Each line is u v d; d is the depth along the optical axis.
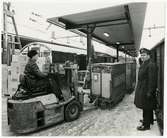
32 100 3.01
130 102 5.42
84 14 5.29
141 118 3.83
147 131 3.10
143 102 3.04
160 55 3.38
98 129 3.24
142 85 3.08
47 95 3.31
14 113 2.93
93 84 4.88
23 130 2.90
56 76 3.63
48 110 3.21
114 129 3.23
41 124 3.19
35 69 3.19
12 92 5.70
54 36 9.64
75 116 3.78
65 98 3.61
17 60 5.44
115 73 4.77
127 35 8.75
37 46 6.17
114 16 5.54
